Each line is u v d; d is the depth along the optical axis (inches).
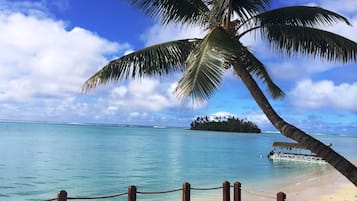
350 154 2753.4
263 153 2504.9
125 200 830.5
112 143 3073.3
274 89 487.8
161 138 4552.2
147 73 391.9
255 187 1055.0
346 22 381.7
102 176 1282.0
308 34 361.1
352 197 853.2
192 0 377.4
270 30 380.8
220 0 337.7
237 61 367.2
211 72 294.5
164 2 379.9
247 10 377.1
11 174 1258.6
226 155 2289.6
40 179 1178.6
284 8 388.2
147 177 1284.4
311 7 386.3
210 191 916.0
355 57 365.1
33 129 5920.3
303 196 870.4
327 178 1262.3
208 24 378.6
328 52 374.0
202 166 1660.9
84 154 2015.3
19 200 874.1
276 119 361.7
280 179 1259.8
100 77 375.9
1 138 3115.2
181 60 396.2
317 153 342.3
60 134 4419.3
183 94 292.4
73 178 1219.9
